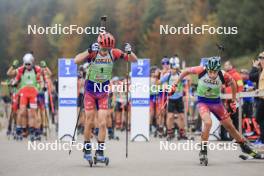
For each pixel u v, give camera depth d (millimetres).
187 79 50062
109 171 25578
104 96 27859
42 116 48312
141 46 116438
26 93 45750
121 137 50344
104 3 112125
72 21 110750
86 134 27547
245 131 41344
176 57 46344
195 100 55969
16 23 117625
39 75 46062
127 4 114250
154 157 31844
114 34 114500
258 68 39125
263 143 35000
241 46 119000
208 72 28562
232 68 42375
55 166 27609
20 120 46156
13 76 47219
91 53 27641
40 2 115312
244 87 45688
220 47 29594
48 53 112312
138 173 24859
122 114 60156
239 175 24078
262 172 25047
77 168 26766
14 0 119375
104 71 27688
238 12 119750
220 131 44375
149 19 115875
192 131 52656
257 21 119188
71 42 109500
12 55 116750
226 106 42688
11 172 25250
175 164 28344
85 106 27875
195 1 119562
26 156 32562
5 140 46125
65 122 45688
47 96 55969
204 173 24766
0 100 77750
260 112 34719
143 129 45812
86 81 27953
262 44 119000
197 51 113812
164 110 48812
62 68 45656
